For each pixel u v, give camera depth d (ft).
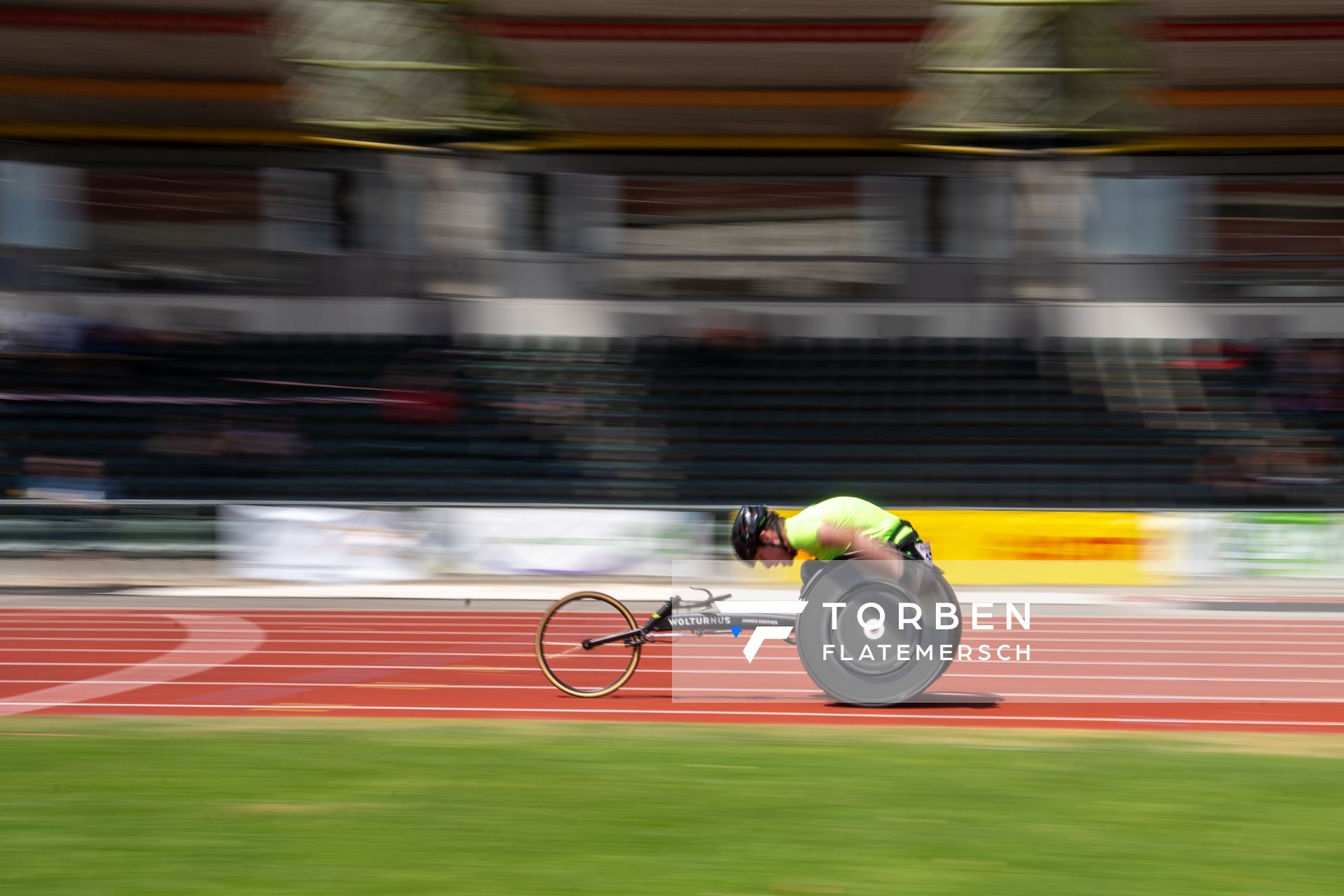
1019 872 38.14
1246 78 164.14
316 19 134.62
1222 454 156.15
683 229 196.13
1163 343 185.06
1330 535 115.55
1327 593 114.62
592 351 183.32
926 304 191.21
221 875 37.76
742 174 197.26
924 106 135.64
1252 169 188.14
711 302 193.36
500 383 174.81
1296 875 37.99
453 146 142.72
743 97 176.55
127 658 86.94
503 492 152.56
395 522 121.70
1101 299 189.67
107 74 172.35
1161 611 105.09
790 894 36.17
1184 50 153.58
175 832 42.24
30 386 168.96
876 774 50.93
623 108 180.55
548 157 193.98
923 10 148.25
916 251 194.59
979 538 117.60
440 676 79.77
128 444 158.61
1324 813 45.09
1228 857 39.81
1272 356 179.01
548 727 62.59
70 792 47.75
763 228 196.13
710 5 147.54
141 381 172.76
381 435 161.99
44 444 157.58
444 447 160.15
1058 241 190.90
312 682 77.71
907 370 179.01
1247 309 186.91
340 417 165.07
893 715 65.51
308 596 118.21
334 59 134.72
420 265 192.85
